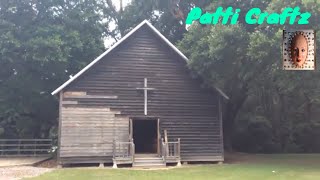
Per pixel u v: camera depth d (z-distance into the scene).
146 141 29.72
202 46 23.97
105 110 23.38
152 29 24.50
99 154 22.91
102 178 17.48
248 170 20.39
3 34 28.56
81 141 22.75
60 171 20.12
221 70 23.84
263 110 36.91
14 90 30.84
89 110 23.14
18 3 30.77
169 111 24.34
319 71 19.88
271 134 35.47
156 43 24.86
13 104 30.55
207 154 24.52
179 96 24.67
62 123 22.62
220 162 24.59
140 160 22.86
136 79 24.16
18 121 31.23
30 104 31.28
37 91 31.08
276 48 19.88
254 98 37.16
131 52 24.34
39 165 23.52
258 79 25.25
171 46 24.50
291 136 35.34
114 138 23.22
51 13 31.97
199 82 25.16
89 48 32.09
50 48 28.58
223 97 25.42
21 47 28.91
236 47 22.16
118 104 23.61
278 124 36.03
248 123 36.00
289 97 36.94
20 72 30.41
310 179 17.00
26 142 30.59
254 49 20.38
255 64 22.95
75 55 31.94
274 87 27.48
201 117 24.83
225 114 30.45
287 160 25.98
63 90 22.95
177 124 24.34
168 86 24.59
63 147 22.44
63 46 29.58
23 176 18.06
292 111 36.97
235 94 28.84
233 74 24.66
